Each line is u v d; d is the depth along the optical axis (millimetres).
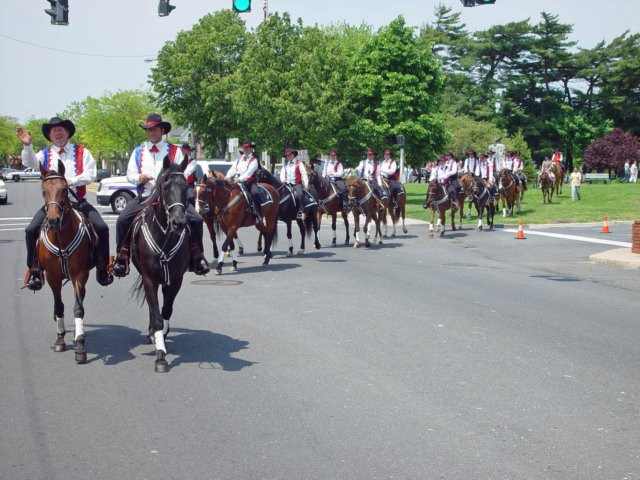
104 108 84312
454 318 10836
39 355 8492
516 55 83062
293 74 36344
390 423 6207
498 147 34281
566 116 79562
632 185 46969
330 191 20859
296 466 5281
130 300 12289
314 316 10875
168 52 55281
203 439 5820
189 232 8656
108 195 31844
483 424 6188
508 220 29641
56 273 8281
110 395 6980
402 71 39312
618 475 5145
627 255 18188
